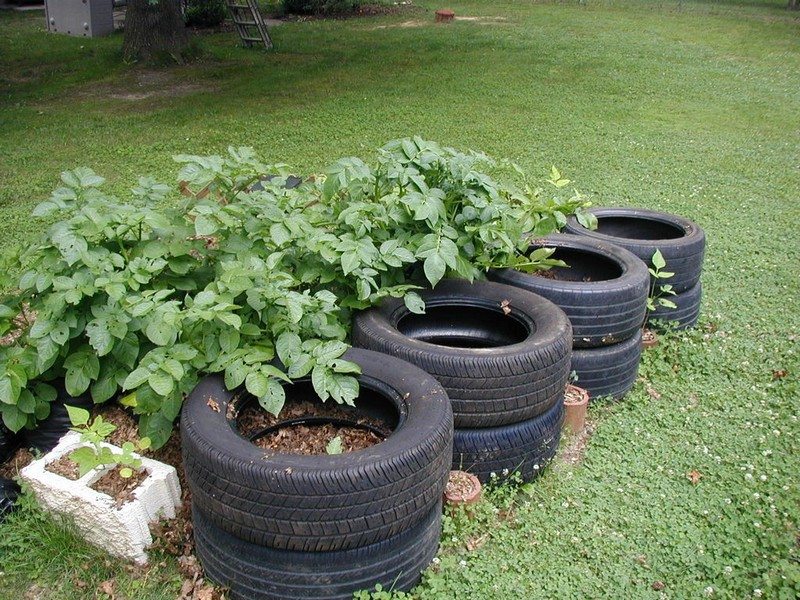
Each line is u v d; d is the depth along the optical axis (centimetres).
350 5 2316
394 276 435
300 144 1023
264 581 298
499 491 379
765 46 1891
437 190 432
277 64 1606
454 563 334
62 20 1947
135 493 330
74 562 334
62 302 352
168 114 1188
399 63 1625
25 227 702
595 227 541
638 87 1452
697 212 803
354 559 295
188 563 332
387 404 350
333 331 377
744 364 511
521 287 459
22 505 349
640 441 431
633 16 2316
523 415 373
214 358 350
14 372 361
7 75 1498
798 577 326
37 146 1003
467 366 358
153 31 1583
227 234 420
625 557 345
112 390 369
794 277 651
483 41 1862
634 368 479
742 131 1170
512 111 1247
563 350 378
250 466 280
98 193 423
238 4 1925
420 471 294
